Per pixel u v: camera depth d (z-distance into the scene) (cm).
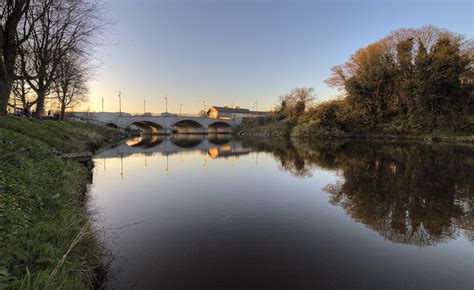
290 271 486
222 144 3972
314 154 2405
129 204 896
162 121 7212
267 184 1211
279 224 715
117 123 6281
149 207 862
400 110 4059
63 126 2369
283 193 1048
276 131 6075
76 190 814
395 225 711
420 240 618
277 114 6669
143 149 3031
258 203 909
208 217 770
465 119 3381
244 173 1504
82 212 662
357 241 613
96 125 4578
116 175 1436
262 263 512
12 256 324
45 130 1664
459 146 2798
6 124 1236
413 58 3784
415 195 1001
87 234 504
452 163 1736
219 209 845
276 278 463
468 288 443
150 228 681
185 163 1909
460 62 3378
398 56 3894
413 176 1353
